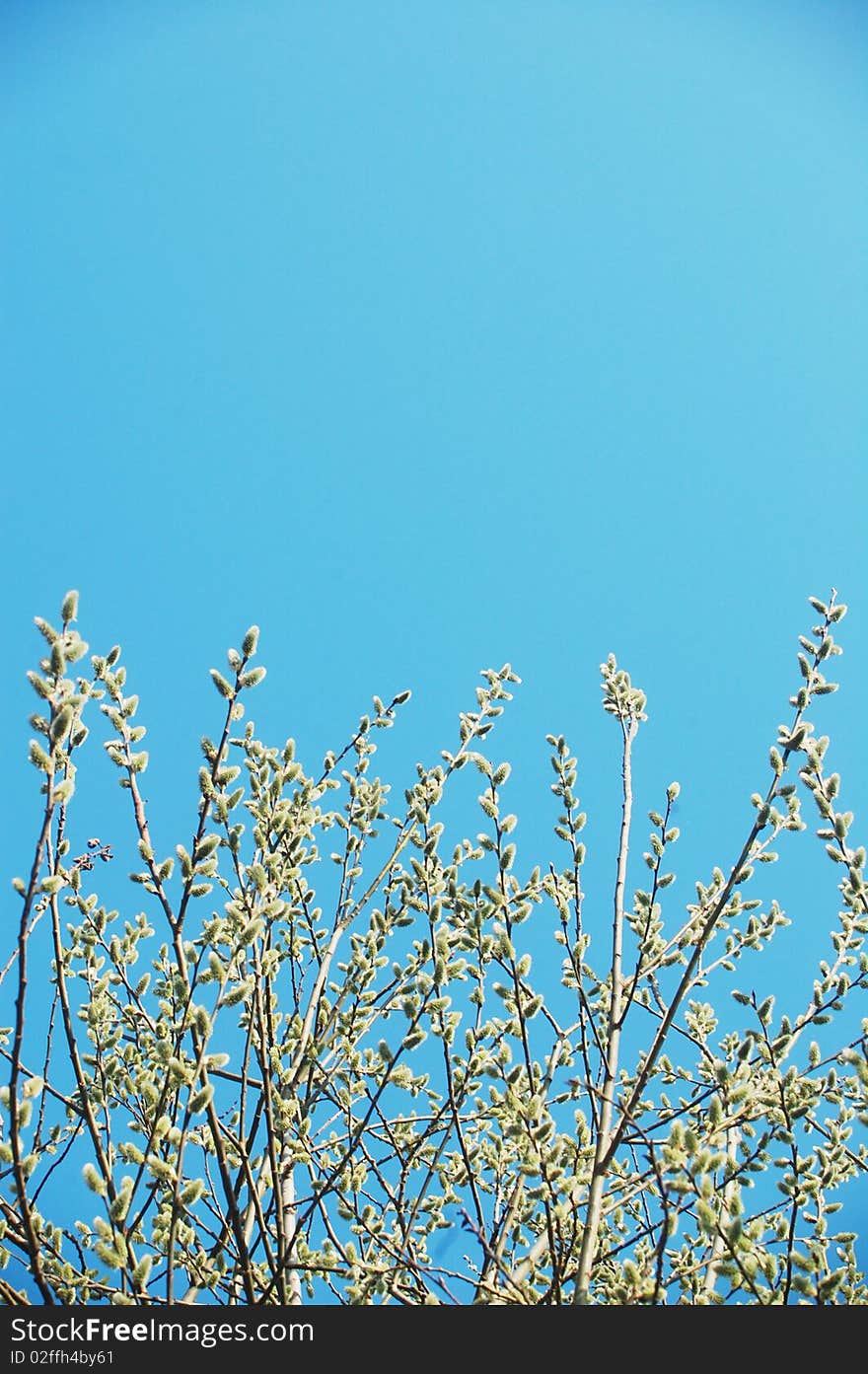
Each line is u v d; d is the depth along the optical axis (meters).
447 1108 2.36
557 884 2.45
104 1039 2.38
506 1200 2.44
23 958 2.11
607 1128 2.31
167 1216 2.30
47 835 2.11
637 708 2.58
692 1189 2.14
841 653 2.38
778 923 2.49
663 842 2.49
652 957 2.49
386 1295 2.35
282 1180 2.37
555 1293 2.23
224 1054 2.21
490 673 2.65
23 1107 2.11
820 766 2.38
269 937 2.36
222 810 2.28
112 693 2.32
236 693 2.31
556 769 2.50
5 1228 2.18
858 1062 2.27
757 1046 2.36
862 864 2.37
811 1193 2.31
